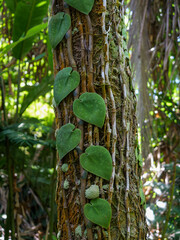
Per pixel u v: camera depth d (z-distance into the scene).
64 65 1.06
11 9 2.14
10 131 1.91
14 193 2.25
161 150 2.77
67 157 1.02
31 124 2.02
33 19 1.95
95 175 0.98
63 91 1.03
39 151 2.62
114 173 0.99
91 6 1.04
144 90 2.11
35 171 2.67
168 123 2.80
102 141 1.00
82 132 1.00
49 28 1.09
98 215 0.96
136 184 1.06
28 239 2.90
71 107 1.03
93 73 1.03
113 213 0.98
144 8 2.23
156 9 2.40
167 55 2.13
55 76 1.07
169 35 2.38
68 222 1.00
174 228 2.12
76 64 1.04
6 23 2.46
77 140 1.00
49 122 2.94
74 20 1.06
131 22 2.20
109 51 1.06
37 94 2.08
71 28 1.05
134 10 2.20
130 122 1.08
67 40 1.05
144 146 2.09
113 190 0.99
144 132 2.09
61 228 1.01
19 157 2.37
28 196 3.20
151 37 2.55
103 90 1.02
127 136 1.04
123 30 1.12
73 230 0.99
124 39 1.12
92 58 1.03
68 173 1.01
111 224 0.98
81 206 0.98
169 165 2.37
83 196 0.98
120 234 0.98
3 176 2.96
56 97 1.05
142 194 1.08
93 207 0.96
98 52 1.04
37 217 3.28
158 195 2.43
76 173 1.00
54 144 2.03
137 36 2.18
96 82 1.03
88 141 1.00
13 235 1.98
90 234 0.96
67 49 1.05
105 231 0.96
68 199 1.01
